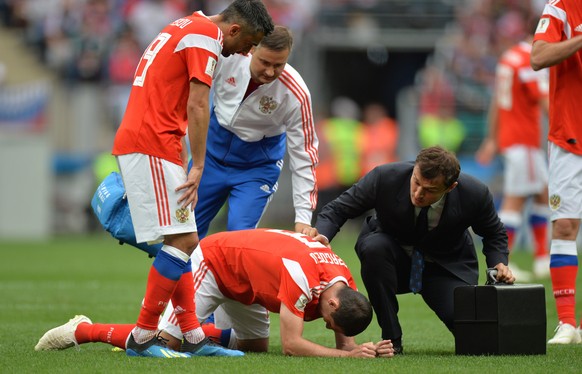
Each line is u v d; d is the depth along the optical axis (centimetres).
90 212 7638
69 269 4875
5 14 8444
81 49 8069
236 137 2644
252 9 2088
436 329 2816
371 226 2297
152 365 1925
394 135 7300
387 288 2191
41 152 7431
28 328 2734
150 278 2058
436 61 7981
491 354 2077
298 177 2577
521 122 4184
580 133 2575
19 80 8238
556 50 2484
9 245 6569
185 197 2030
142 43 8188
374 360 1995
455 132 7256
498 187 6906
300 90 2550
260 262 2084
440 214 2161
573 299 2573
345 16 8225
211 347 2134
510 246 4266
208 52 2023
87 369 1878
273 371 1845
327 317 2038
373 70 8769
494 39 7875
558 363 1966
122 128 2052
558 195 2594
